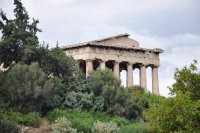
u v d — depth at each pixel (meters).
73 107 81.31
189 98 46.69
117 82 89.25
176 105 46.88
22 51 85.56
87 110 82.00
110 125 66.62
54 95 80.44
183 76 48.81
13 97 72.56
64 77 86.88
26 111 72.38
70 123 65.25
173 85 49.47
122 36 114.31
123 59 112.62
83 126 68.31
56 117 74.44
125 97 86.88
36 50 85.06
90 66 107.62
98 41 109.81
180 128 46.69
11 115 67.62
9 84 74.00
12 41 85.56
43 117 74.69
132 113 84.81
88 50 108.00
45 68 85.56
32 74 75.69
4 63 87.38
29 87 73.75
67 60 89.38
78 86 86.25
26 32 88.38
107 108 84.38
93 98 84.06
